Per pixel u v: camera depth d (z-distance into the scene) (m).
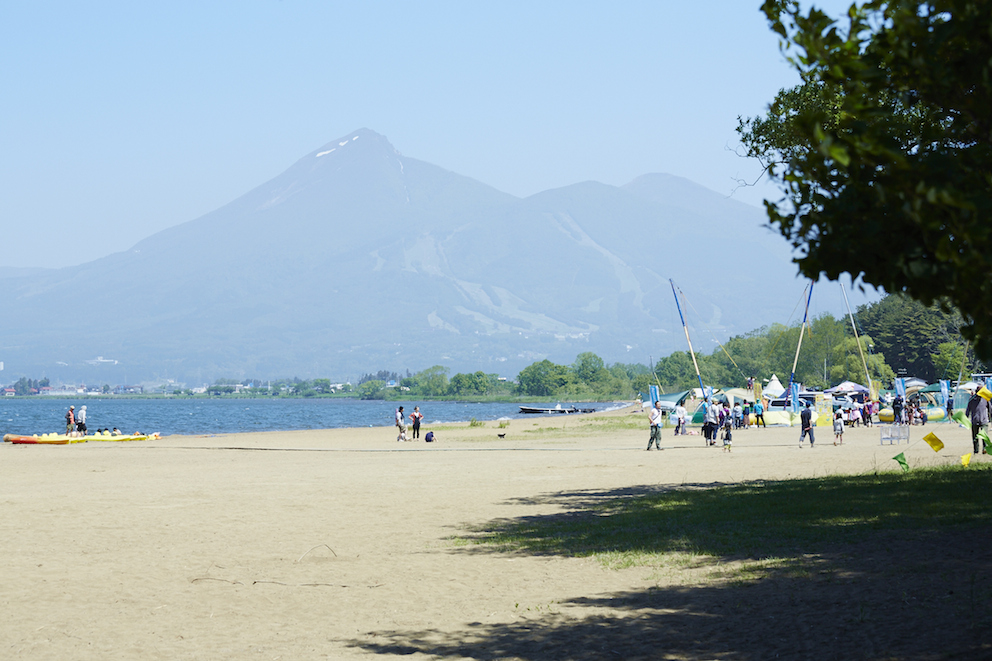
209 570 12.69
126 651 8.48
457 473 30.53
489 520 17.98
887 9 6.39
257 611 10.18
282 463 37.50
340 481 27.80
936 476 21.88
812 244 6.58
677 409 59.22
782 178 6.73
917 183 5.69
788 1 6.52
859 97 6.45
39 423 124.19
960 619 8.50
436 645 8.59
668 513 17.72
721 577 11.29
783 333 154.75
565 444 50.16
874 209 6.24
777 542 13.54
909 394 74.06
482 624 9.41
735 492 21.22
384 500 22.05
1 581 11.95
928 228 5.64
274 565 13.06
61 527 17.30
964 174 5.90
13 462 39.03
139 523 17.86
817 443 44.75
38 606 10.47
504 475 29.39
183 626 9.49
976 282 5.61
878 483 21.14
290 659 8.18
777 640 8.19
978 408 27.08
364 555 13.87
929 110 7.24
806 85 21.19
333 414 187.75
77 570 12.73
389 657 8.18
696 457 36.59
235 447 52.47
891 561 11.55
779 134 22.22
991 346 5.88
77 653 8.42
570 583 11.43
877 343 149.50
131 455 44.56
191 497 23.06
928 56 5.96
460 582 11.70
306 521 18.08
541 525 16.91
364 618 9.80
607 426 77.00
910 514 15.60
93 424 121.19
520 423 94.50
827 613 9.05
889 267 6.14
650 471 29.77
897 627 8.35
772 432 59.88
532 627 9.18
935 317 140.00
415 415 60.38
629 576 11.73
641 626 9.00
